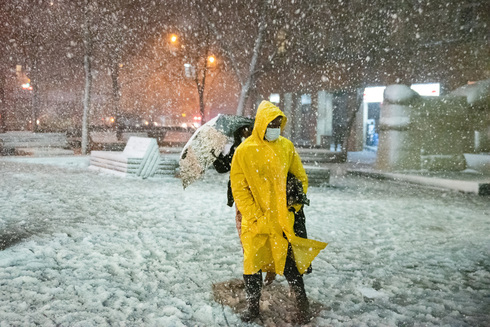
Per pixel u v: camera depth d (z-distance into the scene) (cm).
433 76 1916
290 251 290
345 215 672
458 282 375
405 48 1950
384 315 301
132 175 1077
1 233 486
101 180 1002
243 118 334
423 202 841
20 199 699
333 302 323
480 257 453
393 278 382
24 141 1898
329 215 668
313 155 1923
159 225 557
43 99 2623
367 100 2109
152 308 299
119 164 1113
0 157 1511
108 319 278
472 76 1802
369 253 463
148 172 1092
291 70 2320
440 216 687
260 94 2480
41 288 322
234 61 1852
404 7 1903
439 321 291
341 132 2841
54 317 275
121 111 2841
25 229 509
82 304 300
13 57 2366
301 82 2314
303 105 2983
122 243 464
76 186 881
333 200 821
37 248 426
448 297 340
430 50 1902
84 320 271
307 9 2081
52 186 862
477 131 1475
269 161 282
